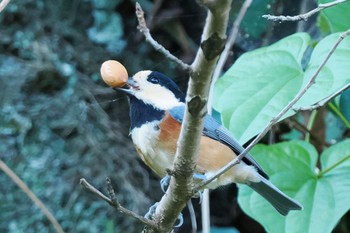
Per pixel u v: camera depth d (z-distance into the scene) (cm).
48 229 1018
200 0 376
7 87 1071
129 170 1116
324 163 766
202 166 687
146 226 570
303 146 781
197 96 434
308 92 668
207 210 784
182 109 676
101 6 1193
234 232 1134
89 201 1062
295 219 729
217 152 688
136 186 1114
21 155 1045
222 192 1227
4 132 1047
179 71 1198
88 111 1117
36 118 1070
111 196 493
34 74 1088
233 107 690
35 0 1136
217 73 802
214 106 699
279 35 1130
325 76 672
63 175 1058
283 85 694
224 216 1227
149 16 1203
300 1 1109
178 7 1204
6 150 1039
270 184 705
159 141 671
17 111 1062
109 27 1195
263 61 731
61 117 1090
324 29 907
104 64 604
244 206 749
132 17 1209
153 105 688
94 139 1102
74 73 1124
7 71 1079
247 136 663
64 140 1081
